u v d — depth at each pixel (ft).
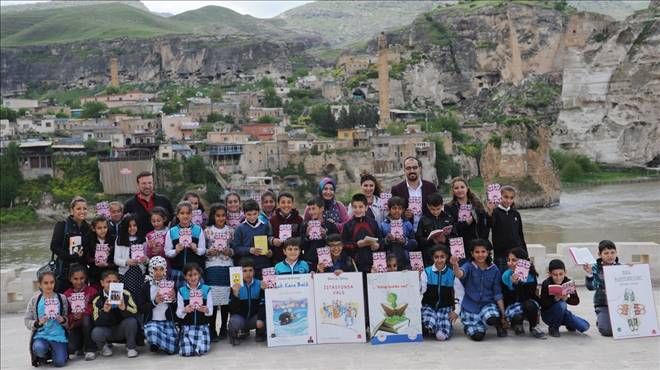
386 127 590.55
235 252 71.46
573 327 68.28
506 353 62.75
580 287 92.99
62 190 468.34
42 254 325.42
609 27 390.42
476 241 68.54
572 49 416.87
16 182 463.83
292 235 73.15
